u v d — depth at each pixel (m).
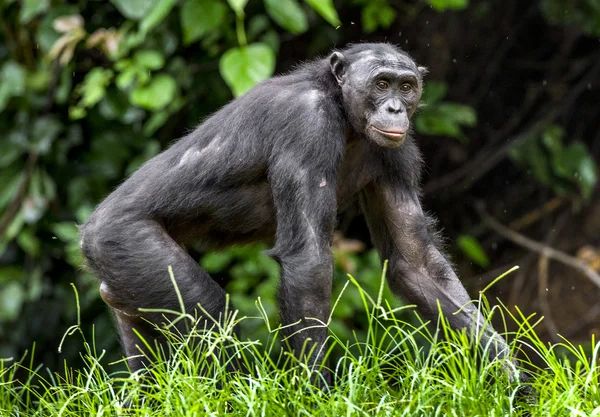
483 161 21.66
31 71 18.16
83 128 18.53
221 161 10.26
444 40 21.06
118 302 10.28
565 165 19.36
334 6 19.48
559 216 22.09
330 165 9.82
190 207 10.41
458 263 21.95
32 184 17.39
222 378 8.43
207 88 17.97
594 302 20.73
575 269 21.38
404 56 10.45
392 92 10.16
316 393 8.59
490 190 22.36
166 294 9.94
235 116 10.34
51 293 19.03
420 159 11.02
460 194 22.17
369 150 10.60
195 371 8.47
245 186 10.41
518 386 8.48
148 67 15.84
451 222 22.20
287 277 9.51
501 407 8.02
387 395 8.35
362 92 10.15
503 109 22.09
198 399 8.11
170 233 10.72
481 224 21.69
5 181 17.58
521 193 22.33
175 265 9.98
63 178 18.41
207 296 9.92
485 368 8.33
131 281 10.05
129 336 10.77
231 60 14.23
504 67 21.92
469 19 21.05
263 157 10.12
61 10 17.08
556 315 20.81
